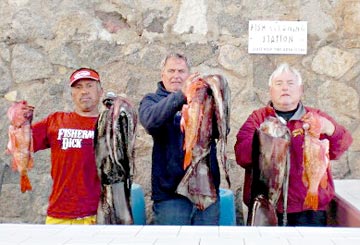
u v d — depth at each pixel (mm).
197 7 4441
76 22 4461
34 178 4387
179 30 4453
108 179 3098
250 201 3115
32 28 4461
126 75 4441
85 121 3480
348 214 3131
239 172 4328
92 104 3502
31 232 2418
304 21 4414
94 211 3377
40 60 4453
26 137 3301
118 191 3098
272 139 3041
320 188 3262
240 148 3301
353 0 4406
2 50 4461
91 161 3387
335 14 4414
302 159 3203
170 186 3219
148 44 4453
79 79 3469
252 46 4414
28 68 4453
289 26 4414
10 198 4398
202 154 3068
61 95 4441
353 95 4395
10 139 3320
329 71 4410
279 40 4414
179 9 4453
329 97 4402
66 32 4461
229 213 3713
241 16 4438
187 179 3107
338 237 2291
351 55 4406
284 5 4430
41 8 4465
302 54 4410
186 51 4441
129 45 4453
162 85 3379
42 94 4441
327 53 4410
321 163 3133
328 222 3584
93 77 3488
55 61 4453
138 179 4352
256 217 3053
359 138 4371
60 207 3383
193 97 2953
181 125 2998
